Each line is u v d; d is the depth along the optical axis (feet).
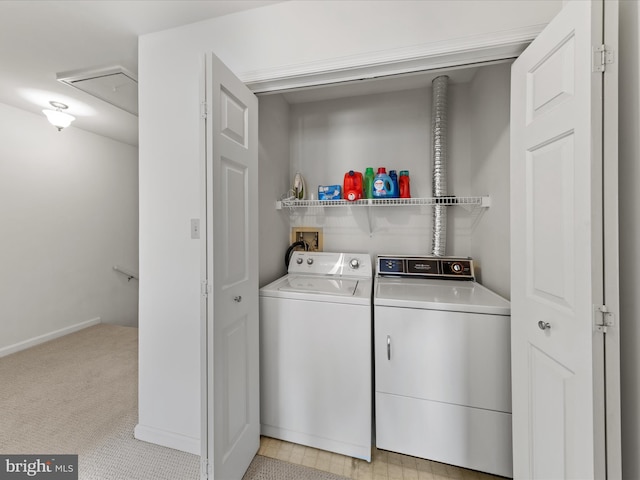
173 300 4.93
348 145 7.68
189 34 4.79
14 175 8.56
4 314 8.41
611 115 2.40
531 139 3.39
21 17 4.58
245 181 4.52
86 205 10.62
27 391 6.61
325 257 7.07
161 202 4.96
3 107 8.25
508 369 4.28
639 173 2.42
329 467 4.69
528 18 3.52
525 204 3.54
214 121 3.65
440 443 4.58
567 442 2.81
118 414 5.81
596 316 2.45
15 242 8.64
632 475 2.50
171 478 4.39
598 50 2.42
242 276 4.46
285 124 7.61
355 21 4.09
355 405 4.87
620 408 2.58
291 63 4.35
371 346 5.02
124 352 8.64
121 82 6.66
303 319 5.14
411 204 6.53
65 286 9.96
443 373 4.54
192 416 4.86
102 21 4.71
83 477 4.40
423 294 5.10
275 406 5.31
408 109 7.30
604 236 2.44
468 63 3.94
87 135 10.61
